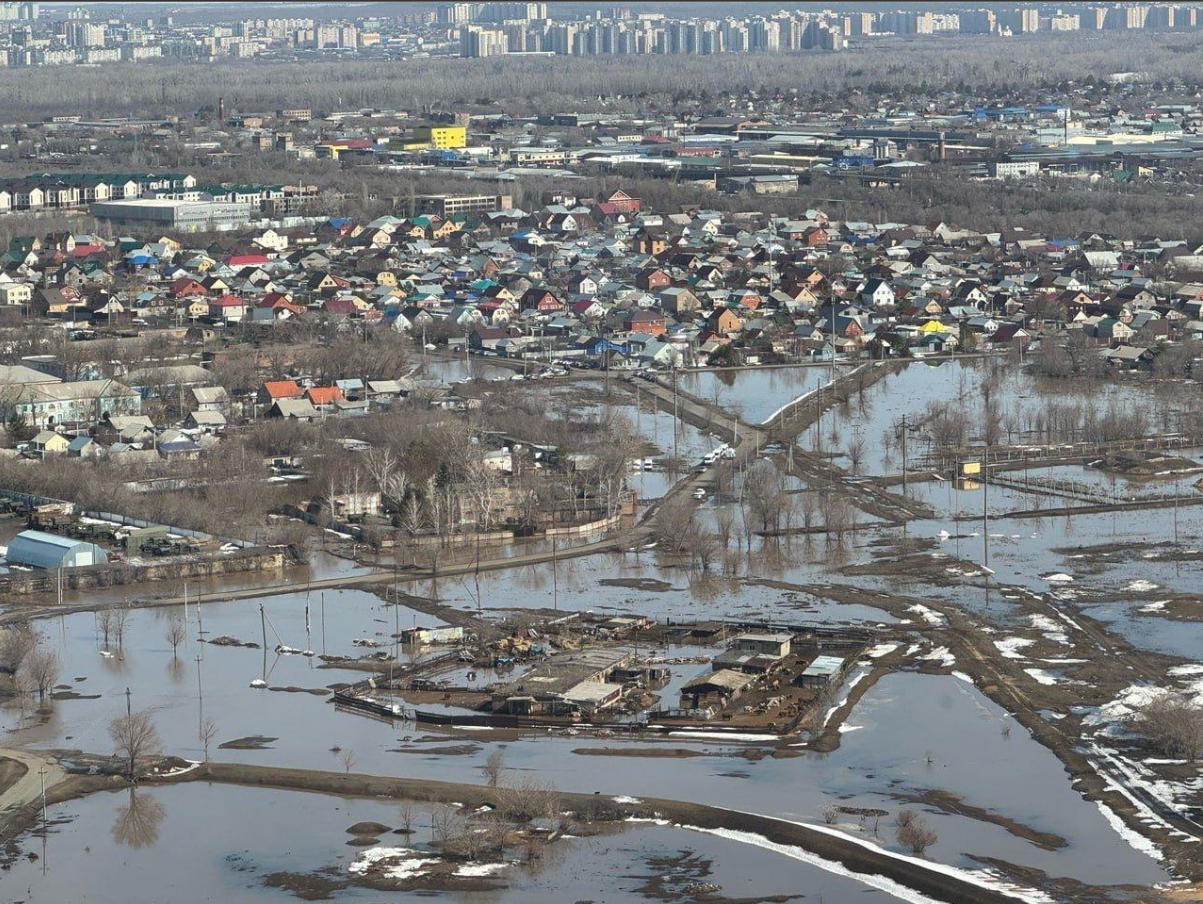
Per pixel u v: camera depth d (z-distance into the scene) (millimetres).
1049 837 165125
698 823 169000
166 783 179500
